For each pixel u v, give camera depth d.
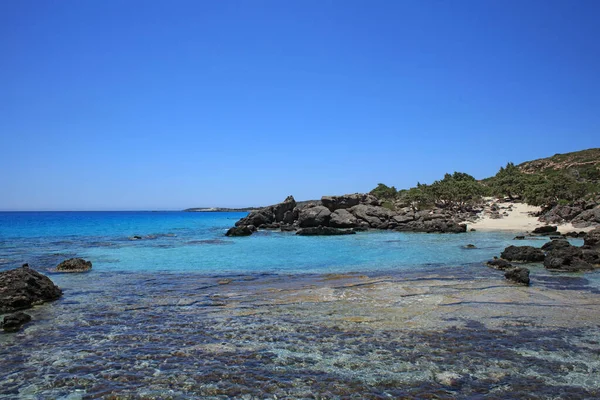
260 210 78.44
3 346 11.30
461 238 50.53
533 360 10.05
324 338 11.74
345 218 70.75
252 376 9.23
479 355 10.38
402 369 9.55
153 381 9.02
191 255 34.16
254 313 14.54
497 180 127.38
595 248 32.31
